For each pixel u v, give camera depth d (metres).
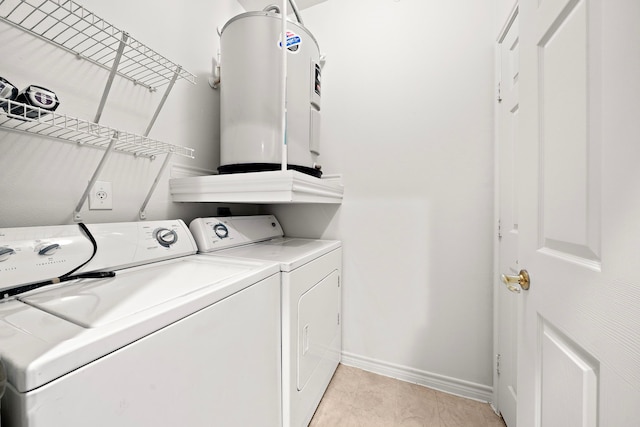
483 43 1.50
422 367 1.67
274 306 1.04
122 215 1.19
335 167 1.89
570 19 0.59
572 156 0.58
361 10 1.80
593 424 0.51
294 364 1.14
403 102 1.70
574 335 0.57
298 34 1.46
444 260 1.61
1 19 0.80
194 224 1.35
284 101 1.24
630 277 0.43
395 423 1.35
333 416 1.39
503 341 1.36
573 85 0.58
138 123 1.24
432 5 1.62
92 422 0.45
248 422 0.87
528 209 0.77
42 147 0.93
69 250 0.83
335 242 1.76
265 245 1.60
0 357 0.40
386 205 1.76
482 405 1.48
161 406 0.57
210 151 1.67
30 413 0.38
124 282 0.80
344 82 1.86
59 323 0.52
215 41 1.68
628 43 0.44
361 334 1.83
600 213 0.50
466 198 1.56
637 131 0.42
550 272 0.66
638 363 0.41
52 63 0.94
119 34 1.12
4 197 0.85
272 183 1.18
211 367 0.71
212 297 0.71
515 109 1.22
